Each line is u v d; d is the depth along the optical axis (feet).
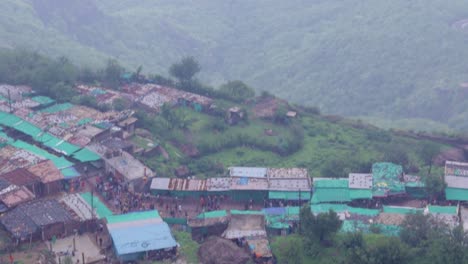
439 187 289.94
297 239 235.81
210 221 254.27
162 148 347.97
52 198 268.21
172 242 230.89
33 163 287.28
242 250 232.32
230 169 313.12
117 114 368.27
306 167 354.54
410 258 217.56
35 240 232.12
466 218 254.47
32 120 346.95
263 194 292.20
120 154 309.22
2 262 215.10
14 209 244.83
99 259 221.66
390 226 249.34
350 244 225.97
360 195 289.33
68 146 316.60
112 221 243.19
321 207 271.28
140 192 286.87
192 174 328.29
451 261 211.20
